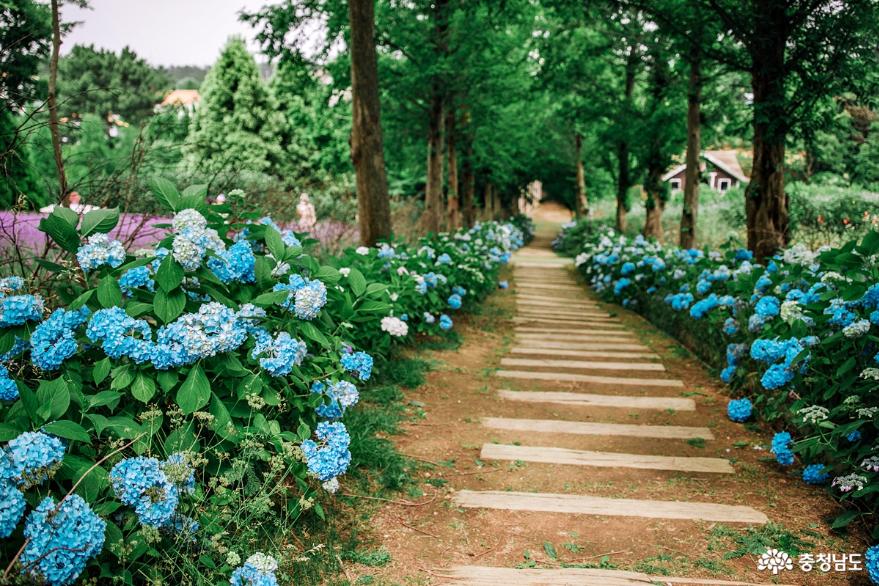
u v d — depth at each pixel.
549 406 5.25
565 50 15.59
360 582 2.65
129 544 2.10
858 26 7.11
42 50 4.45
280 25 10.81
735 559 2.88
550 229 47.72
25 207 3.47
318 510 2.86
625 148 19.09
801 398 3.91
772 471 3.90
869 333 3.57
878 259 3.79
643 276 10.81
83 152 4.31
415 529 3.15
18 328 2.48
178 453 2.35
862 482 3.00
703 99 13.18
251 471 2.63
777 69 7.74
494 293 12.74
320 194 9.62
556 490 3.64
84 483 2.17
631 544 3.04
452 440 4.39
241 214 3.61
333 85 12.47
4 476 1.90
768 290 5.30
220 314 2.64
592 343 8.16
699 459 4.11
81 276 2.83
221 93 28.83
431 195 13.70
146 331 2.56
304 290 3.12
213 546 2.30
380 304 4.20
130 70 33.12
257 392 2.75
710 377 6.25
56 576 1.87
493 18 12.41
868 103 8.04
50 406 2.23
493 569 2.78
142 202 4.34
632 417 4.99
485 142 19.75
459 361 6.66
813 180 18.33
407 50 12.41
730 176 39.72
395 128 15.40
